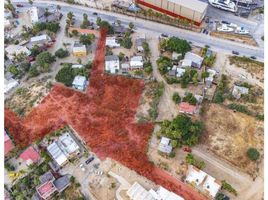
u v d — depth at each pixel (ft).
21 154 345.72
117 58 426.51
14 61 435.53
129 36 456.45
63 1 513.86
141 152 345.72
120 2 504.02
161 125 361.71
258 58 431.43
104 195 318.65
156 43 452.35
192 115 371.97
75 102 390.42
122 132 362.74
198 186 318.04
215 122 367.04
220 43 450.30
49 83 404.98
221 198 310.04
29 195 320.50
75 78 405.80
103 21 463.01
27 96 399.85
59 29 473.26
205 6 460.14
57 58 435.94
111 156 344.90
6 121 377.91
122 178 328.90
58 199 317.63
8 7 492.95
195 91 394.93
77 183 326.24
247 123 365.20
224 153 342.85
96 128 367.45
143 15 483.92
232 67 421.59
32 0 515.50
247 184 321.93
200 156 342.03
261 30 465.88
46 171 332.80
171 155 338.75
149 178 327.26
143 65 419.54
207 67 419.54
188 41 453.17
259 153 339.98
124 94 395.75
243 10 490.08
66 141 353.10
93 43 453.17
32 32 465.88
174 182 324.39
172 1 463.42
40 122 375.04
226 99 387.75
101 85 404.57
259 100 386.93
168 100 387.96
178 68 411.95
